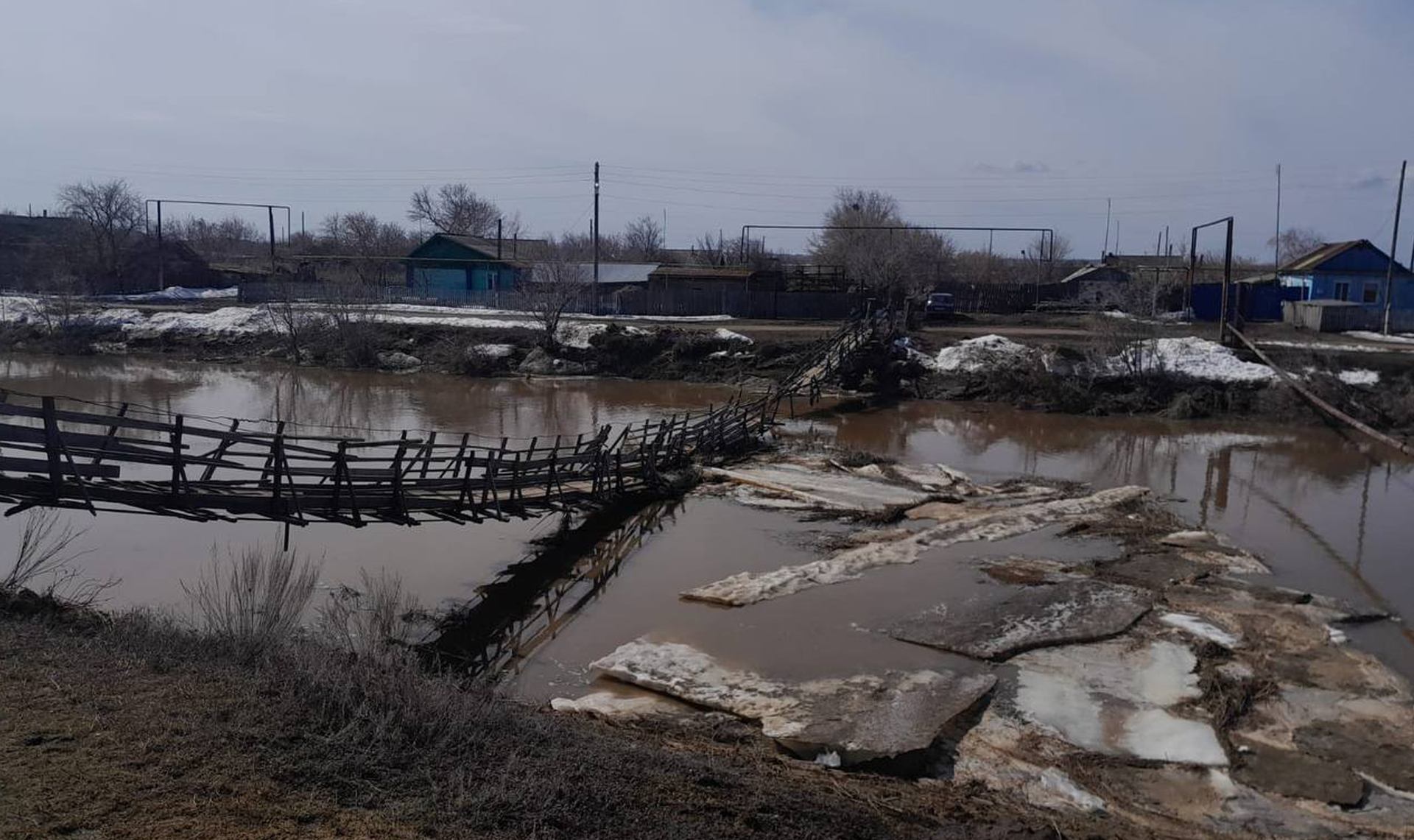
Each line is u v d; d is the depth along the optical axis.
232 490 17.03
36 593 12.37
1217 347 41.00
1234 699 12.36
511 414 36.81
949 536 19.98
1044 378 39.56
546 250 82.06
